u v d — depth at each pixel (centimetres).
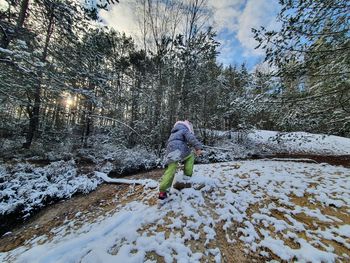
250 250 214
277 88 530
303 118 566
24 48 385
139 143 1005
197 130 1129
